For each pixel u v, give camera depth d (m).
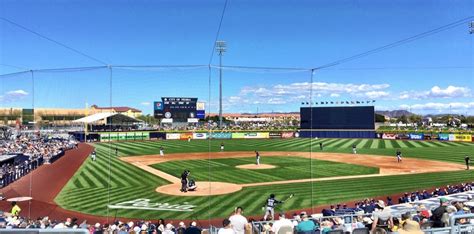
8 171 31.02
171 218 20.66
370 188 28.55
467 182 30.78
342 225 12.33
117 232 13.82
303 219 12.55
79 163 42.00
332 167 39.62
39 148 46.91
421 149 59.16
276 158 48.16
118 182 30.81
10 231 5.28
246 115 129.88
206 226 19.11
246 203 23.88
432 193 24.83
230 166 40.44
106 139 74.88
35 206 23.12
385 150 57.75
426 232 9.16
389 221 11.49
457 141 72.62
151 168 38.81
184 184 27.36
